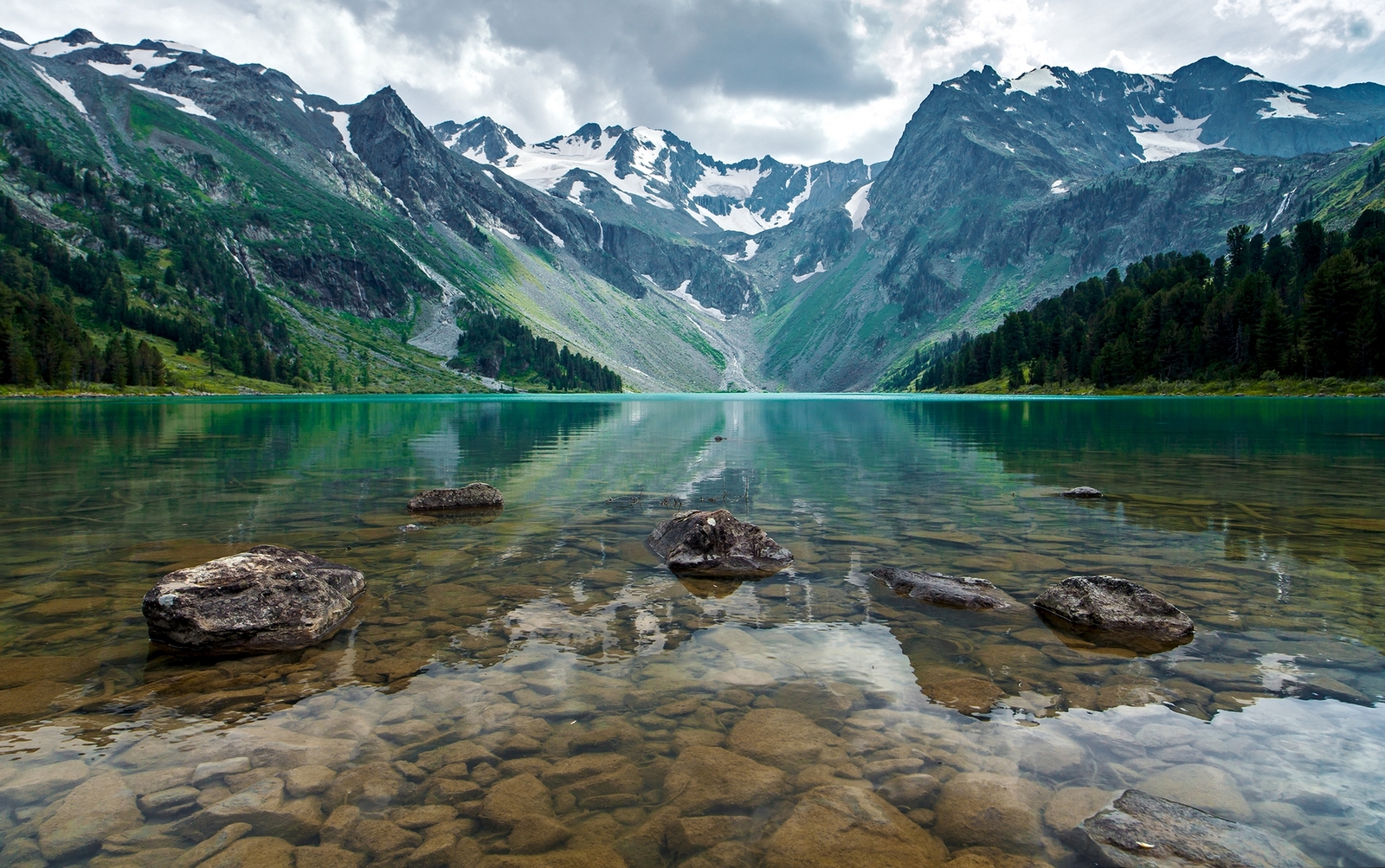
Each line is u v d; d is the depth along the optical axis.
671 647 7.83
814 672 7.15
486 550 12.70
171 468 25.02
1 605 9.22
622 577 10.86
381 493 19.42
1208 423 51.62
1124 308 162.88
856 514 16.27
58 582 10.30
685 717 6.17
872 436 43.59
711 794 4.99
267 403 111.50
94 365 136.75
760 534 11.99
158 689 6.64
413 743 5.66
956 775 5.20
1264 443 34.75
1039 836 4.45
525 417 72.94
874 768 5.30
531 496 19.23
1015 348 197.50
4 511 16.30
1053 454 30.48
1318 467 24.66
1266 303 122.00
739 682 6.88
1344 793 4.83
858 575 11.02
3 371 117.94
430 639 8.09
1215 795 4.85
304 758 5.40
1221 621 8.58
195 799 4.82
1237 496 18.44
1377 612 8.88
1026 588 10.21
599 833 4.58
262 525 14.78
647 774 5.27
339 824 4.59
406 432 46.84
